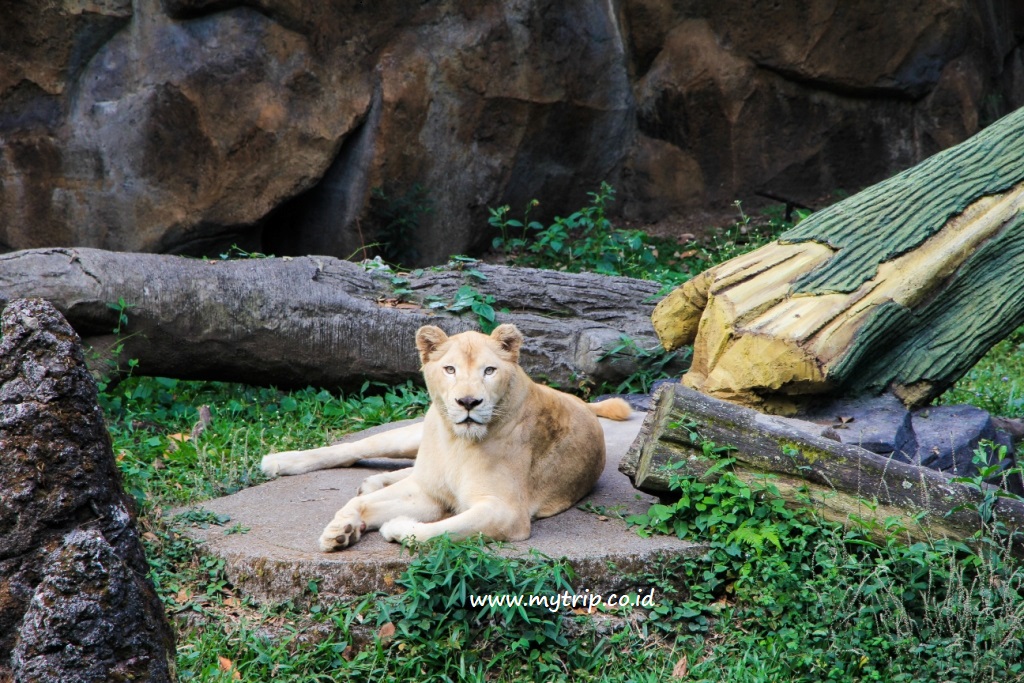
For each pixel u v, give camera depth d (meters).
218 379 13.17
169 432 11.98
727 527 8.49
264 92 17.44
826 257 11.03
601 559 8.12
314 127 17.62
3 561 5.54
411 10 18.20
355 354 13.13
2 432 5.68
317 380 13.24
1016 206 11.30
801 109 22.09
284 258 13.57
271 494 9.62
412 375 13.42
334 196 18.44
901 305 10.56
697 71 21.80
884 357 10.92
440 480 8.72
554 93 19.75
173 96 17.23
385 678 7.33
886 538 8.25
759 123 22.02
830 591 7.99
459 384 8.25
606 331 13.69
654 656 7.86
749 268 11.16
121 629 5.42
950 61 22.20
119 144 17.36
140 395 12.80
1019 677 7.52
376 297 13.47
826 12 21.36
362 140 18.16
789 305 10.66
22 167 17.41
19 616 5.48
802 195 22.33
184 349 12.52
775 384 10.30
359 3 17.78
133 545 5.82
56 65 17.23
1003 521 8.19
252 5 17.38
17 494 5.57
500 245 20.02
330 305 13.03
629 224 21.91
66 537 5.47
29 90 17.33
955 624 7.92
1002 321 10.99
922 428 10.44
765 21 21.52
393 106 18.00
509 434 8.62
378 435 10.53
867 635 7.86
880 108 22.28
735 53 21.77
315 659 7.49
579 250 18.58
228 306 12.55
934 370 10.85
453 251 19.20
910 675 7.59
